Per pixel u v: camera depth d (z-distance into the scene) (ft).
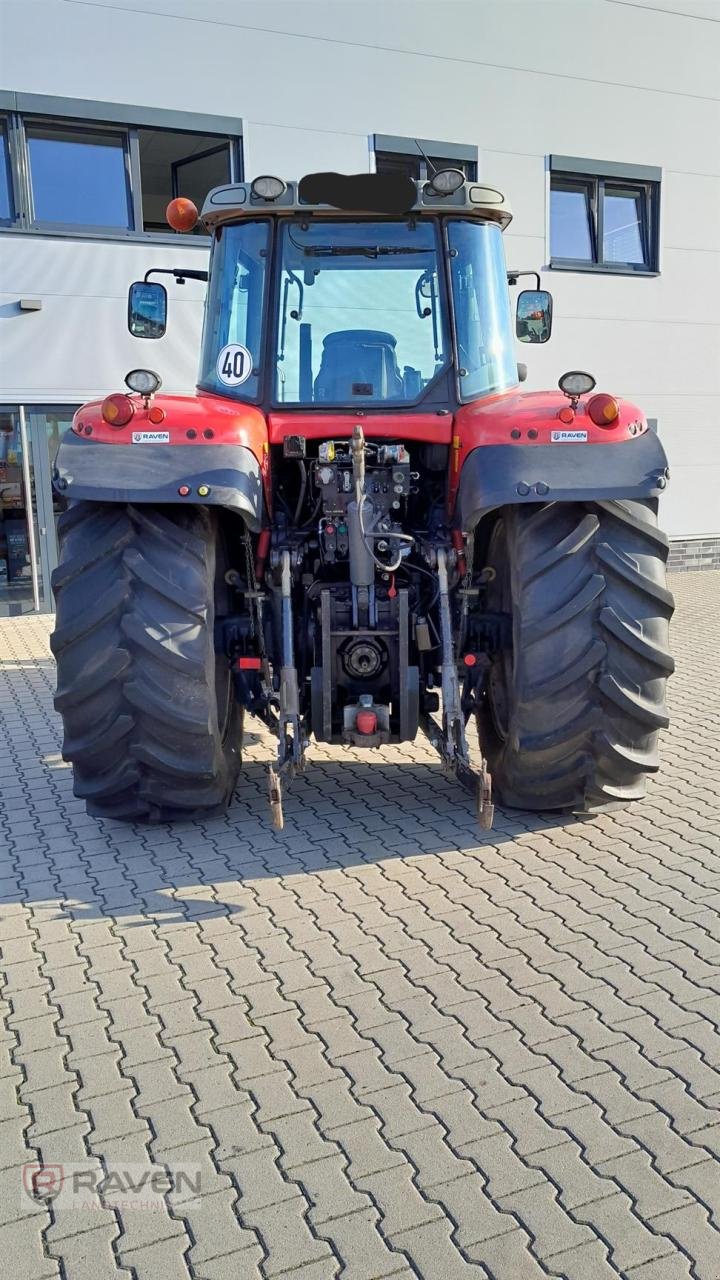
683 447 39.47
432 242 13.53
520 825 13.42
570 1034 8.73
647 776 15.31
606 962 9.87
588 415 11.82
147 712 11.96
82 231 30.71
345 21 32.50
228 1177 7.21
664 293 38.58
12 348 30.19
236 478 11.60
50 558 31.73
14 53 28.91
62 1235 6.76
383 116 33.42
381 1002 9.30
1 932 10.87
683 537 39.81
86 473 11.62
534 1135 7.52
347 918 10.93
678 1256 6.41
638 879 11.69
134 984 9.75
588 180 37.22
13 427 30.66
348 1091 8.07
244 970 9.93
